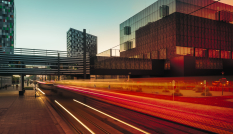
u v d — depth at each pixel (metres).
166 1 51.66
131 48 68.25
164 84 40.25
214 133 7.93
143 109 13.76
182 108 13.98
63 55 37.75
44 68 34.62
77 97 23.22
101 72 43.84
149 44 58.28
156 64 50.84
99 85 48.50
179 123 9.66
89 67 42.59
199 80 45.97
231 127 8.73
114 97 22.19
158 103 16.78
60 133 7.90
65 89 41.19
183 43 48.94
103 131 8.36
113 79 55.12
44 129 8.51
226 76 52.47
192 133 8.02
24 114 12.10
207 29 53.44
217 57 54.59
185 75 43.72
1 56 30.92
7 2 87.19
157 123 9.72
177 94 23.55
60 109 14.19
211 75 48.69
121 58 47.16
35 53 34.22
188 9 50.59
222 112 12.30
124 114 12.05
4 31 85.50
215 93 26.53
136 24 65.75
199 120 10.18
